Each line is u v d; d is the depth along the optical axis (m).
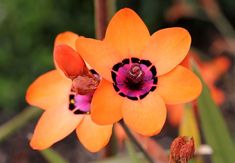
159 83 0.19
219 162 0.26
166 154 0.26
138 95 0.19
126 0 0.78
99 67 0.19
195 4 0.58
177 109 0.46
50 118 0.20
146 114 0.18
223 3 0.81
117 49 0.19
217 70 0.49
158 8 0.78
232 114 0.70
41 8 0.71
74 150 0.67
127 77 0.19
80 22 0.74
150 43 0.19
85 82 0.19
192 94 0.18
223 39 0.81
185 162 0.19
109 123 0.18
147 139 0.25
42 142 0.20
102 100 0.18
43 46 0.72
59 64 0.19
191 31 0.84
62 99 0.21
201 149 0.27
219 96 0.46
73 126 0.20
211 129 0.26
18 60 0.71
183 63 0.22
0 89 0.70
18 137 0.68
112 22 0.19
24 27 0.71
